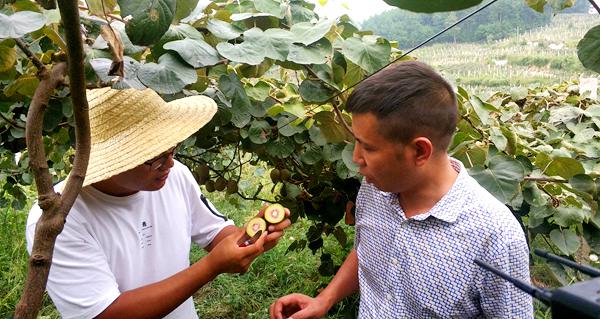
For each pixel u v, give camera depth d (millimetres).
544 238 2016
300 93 1438
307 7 1623
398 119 1025
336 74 1435
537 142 1883
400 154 1062
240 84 1398
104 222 1209
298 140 1738
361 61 1347
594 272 537
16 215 3887
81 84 577
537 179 1592
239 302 2945
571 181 1558
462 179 1144
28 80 1207
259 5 1465
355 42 1376
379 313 1271
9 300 2895
